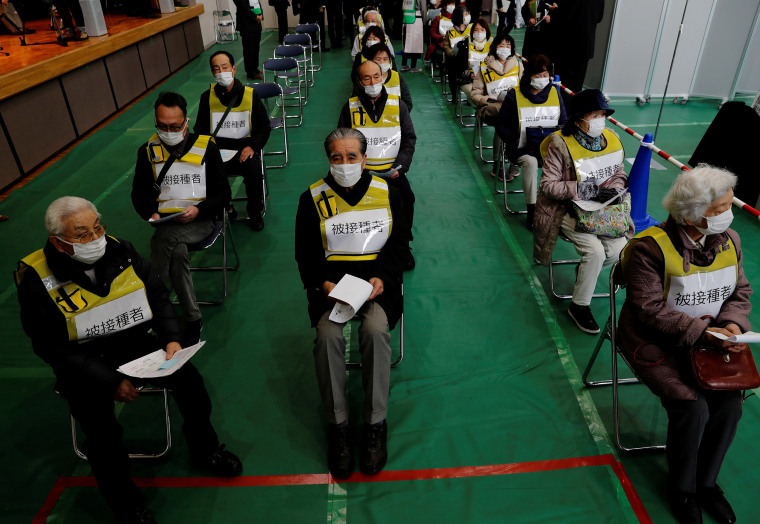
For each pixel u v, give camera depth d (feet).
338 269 8.62
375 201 8.47
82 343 7.22
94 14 23.81
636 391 9.50
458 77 23.48
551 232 11.15
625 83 25.48
